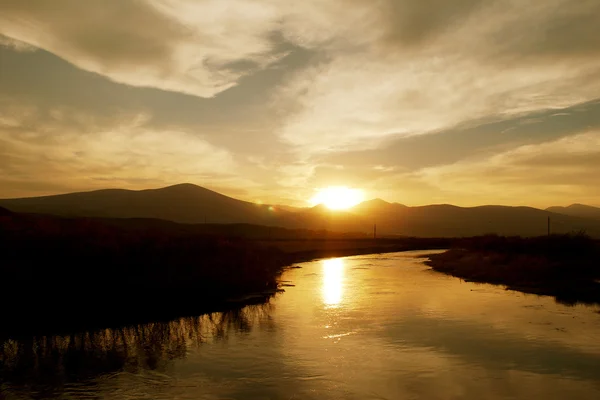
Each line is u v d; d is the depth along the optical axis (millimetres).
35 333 24594
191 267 39062
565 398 15672
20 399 16094
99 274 32719
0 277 28578
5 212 53281
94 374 18594
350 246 130500
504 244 69000
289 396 16109
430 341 22844
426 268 65625
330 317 28812
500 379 17500
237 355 20875
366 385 17016
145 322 27344
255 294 37719
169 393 16500
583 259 51000
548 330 24844
